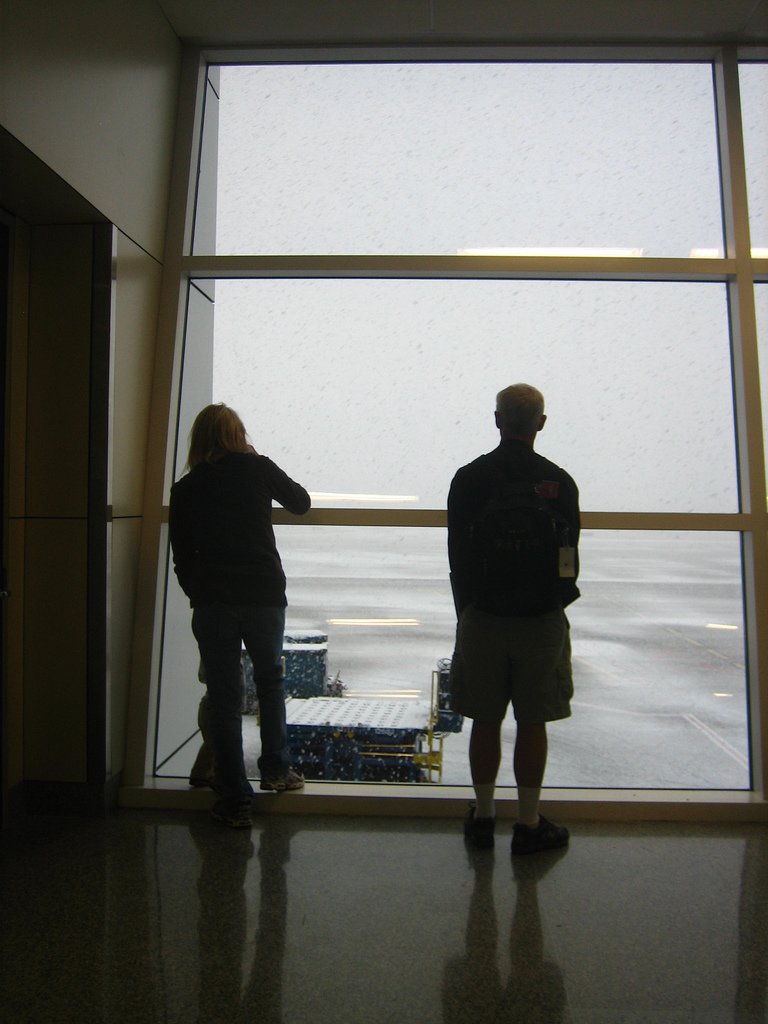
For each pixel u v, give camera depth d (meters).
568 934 2.16
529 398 2.68
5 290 2.78
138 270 3.12
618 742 3.18
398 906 2.30
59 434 2.94
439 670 3.24
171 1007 1.82
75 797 2.98
